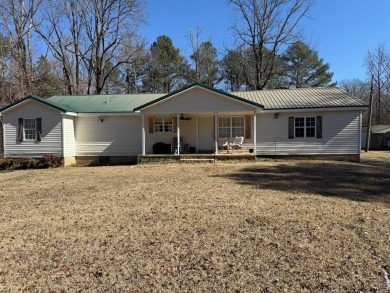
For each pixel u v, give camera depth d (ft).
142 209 22.86
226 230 17.95
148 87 141.38
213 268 13.38
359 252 14.71
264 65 106.22
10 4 84.58
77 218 21.01
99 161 59.82
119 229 18.53
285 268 13.25
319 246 15.48
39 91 92.07
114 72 130.52
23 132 55.88
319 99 57.72
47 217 21.48
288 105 55.98
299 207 22.76
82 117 59.67
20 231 18.62
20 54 84.58
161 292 11.65
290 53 131.64
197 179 35.99
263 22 99.45
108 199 26.55
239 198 25.84
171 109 53.83
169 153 59.77
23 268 13.83
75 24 100.83
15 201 26.86
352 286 11.80
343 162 52.54
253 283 12.14
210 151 60.34
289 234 17.17
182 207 23.15
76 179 38.68
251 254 14.67
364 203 24.03
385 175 37.81
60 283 12.50
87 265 13.97
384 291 11.44
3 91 78.69
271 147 56.90
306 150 55.88
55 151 55.52
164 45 139.64
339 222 19.17
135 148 59.77
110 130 59.88
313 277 12.48
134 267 13.65
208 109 53.36
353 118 54.34
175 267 13.56
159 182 34.58
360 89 169.68
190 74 138.51
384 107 140.56
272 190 28.96
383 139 108.06
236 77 138.10
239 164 49.78
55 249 15.81
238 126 59.62
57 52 100.78
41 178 40.65
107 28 100.58
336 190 28.99
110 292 11.75
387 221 19.38
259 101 60.08
